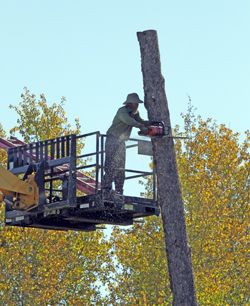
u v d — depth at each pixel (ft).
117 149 91.81
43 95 227.81
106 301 212.02
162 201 88.84
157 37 90.22
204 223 209.46
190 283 87.76
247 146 232.73
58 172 96.02
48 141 96.53
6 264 200.13
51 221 100.94
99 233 210.59
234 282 207.21
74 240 208.44
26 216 99.19
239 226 211.00
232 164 225.97
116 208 91.86
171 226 88.43
